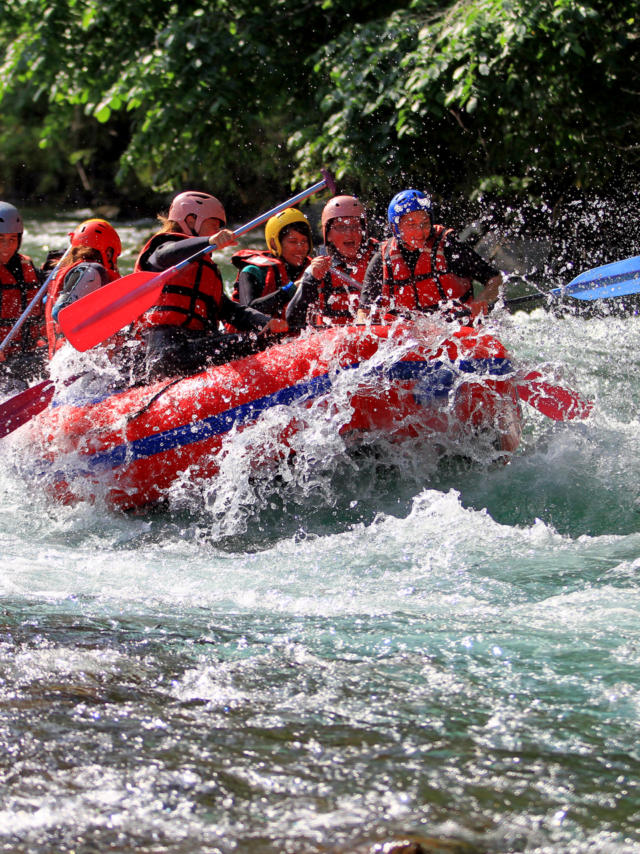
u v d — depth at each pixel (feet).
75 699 30.99
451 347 55.42
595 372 74.79
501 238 120.88
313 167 131.75
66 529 53.83
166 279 57.47
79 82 146.30
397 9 131.54
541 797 25.59
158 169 168.96
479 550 46.88
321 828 24.47
